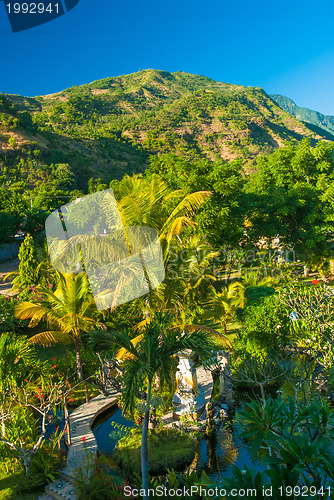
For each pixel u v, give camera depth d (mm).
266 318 12211
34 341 12461
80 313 12922
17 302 17406
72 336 13750
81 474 8172
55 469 8789
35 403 10773
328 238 28203
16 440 8945
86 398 11930
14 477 8516
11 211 41094
